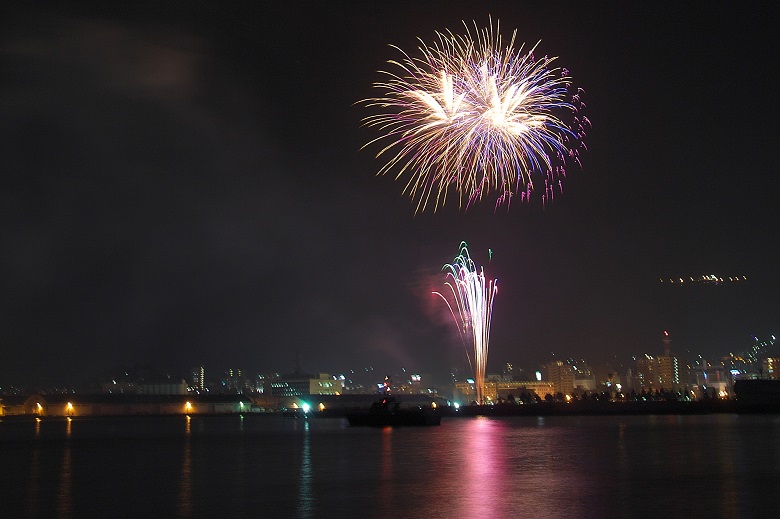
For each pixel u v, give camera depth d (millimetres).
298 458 73500
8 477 58500
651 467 57344
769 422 145875
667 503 39375
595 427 138500
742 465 57719
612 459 65000
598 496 42094
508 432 122875
